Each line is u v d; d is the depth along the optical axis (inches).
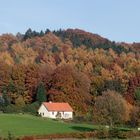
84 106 5669.3
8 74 5964.6
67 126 3941.9
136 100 5871.1
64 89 5674.2
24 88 5915.4
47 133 3228.3
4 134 3016.7
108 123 4094.5
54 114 5280.5
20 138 2751.0
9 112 5147.6
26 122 4047.7
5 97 5526.6
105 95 4215.1
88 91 5876.0
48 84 5915.4
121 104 4163.4
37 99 5684.1
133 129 3833.7
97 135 3068.4
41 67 6441.9
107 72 6988.2
